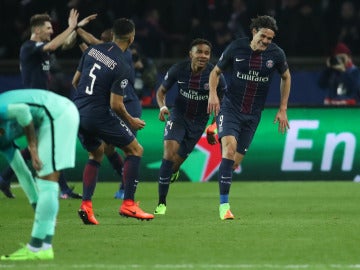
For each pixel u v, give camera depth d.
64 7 50.50
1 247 24.28
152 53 53.94
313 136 43.44
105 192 39.31
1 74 50.56
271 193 38.91
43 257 21.89
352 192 39.19
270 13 53.00
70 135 21.80
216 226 27.98
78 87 27.89
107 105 27.62
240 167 43.53
